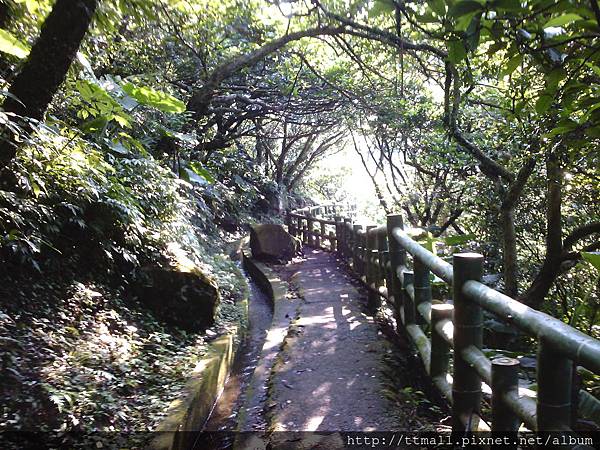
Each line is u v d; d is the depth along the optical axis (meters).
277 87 9.98
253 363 5.07
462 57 1.59
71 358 3.39
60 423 2.80
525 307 1.88
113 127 5.66
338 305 5.73
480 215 7.07
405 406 3.18
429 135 7.40
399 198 11.05
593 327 4.45
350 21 4.25
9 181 3.44
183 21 5.67
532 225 6.23
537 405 1.71
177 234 5.88
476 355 2.33
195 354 4.41
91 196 4.41
